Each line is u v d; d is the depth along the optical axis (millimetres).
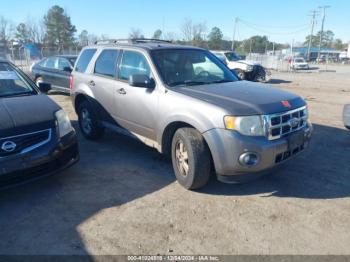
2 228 3338
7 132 3545
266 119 3584
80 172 4691
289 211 3666
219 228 3342
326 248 3047
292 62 33969
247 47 84062
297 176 4562
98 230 3307
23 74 5039
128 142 6062
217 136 3588
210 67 5043
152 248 3037
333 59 72312
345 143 6039
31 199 3918
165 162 5078
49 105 4266
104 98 5402
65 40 64750
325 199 3938
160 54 4719
